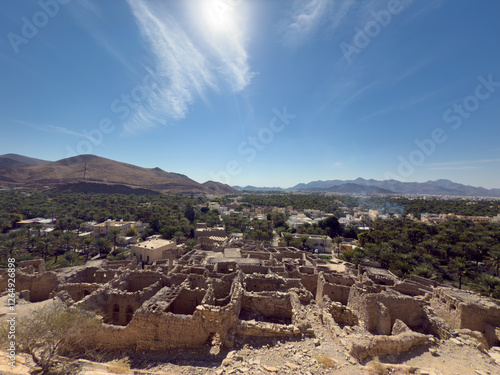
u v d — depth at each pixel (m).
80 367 14.10
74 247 79.31
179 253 64.94
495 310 22.80
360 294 24.77
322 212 183.75
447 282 58.72
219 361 15.19
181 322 16.94
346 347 15.58
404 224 110.38
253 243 64.31
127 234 96.56
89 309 19.70
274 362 14.16
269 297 22.05
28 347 14.01
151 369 14.56
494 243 74.12
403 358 15.36
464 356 15.88
